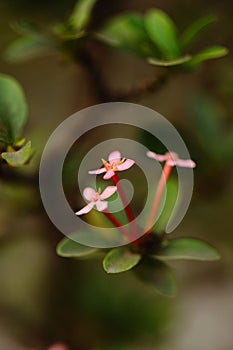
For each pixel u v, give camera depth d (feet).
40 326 1.89
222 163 1.79
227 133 1.82
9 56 1.69
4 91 1.52
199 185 1.80
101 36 1.63
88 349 1.86
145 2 1.93
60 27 1.65
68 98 2.14
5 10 1.93
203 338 2.33
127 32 1.63
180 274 2.24
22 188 1.71
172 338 1.96
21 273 2.04
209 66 1.93
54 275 1.90
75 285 1.89
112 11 1.87
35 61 2.44
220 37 1.94
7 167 1.63
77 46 1.66
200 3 1.95
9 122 1.51
